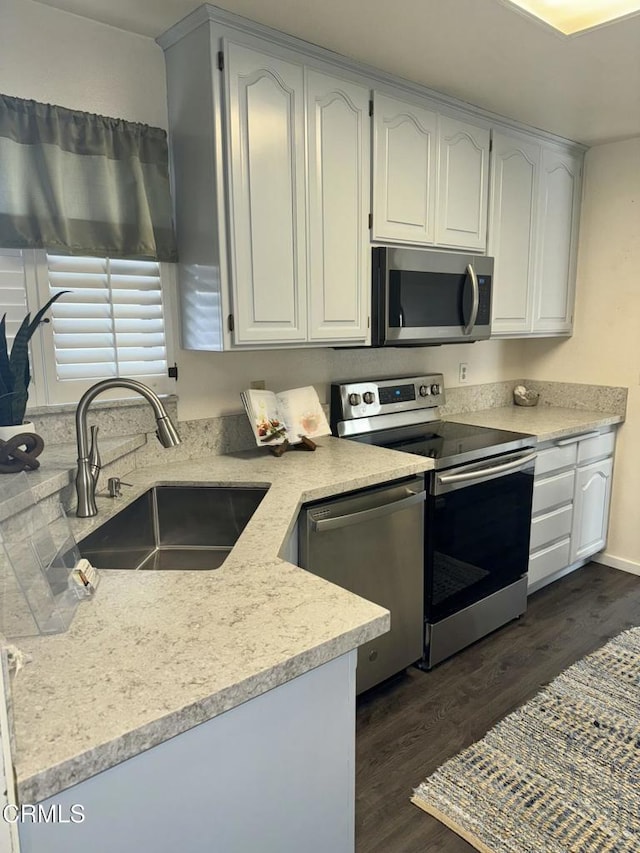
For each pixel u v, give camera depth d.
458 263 2.56
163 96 1.99
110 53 1.86
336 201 2.12
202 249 1.93
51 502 1.44
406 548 2.20
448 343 2.66
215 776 0.84
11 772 0.63
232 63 1.79
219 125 1.80
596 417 3.20
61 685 0.81
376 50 1.99
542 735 2.01
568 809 1.71
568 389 3.48
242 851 0.90
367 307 2.30
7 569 0.99
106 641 0.92
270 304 1.99
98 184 1.84
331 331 2.18
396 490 2.12
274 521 1.51
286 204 1.98
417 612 2.29
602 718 2.09
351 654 1.00
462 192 2.57
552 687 2.28
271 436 2.23
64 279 1.85
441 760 1.91
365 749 1.96
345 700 1.01
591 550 3.32
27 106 1.69
